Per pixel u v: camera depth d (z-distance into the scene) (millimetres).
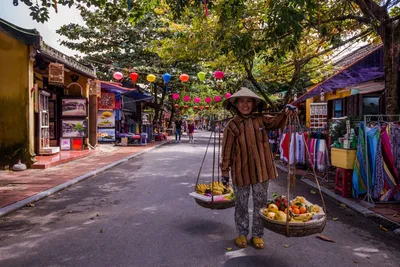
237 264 3488
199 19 9312
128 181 8445
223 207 4555
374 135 5891
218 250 3861
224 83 17266
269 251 3846
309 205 3898
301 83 16016
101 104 20594
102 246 3996
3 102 9992
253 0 8336
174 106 32719
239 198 3969
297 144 9352
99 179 8742
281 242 4137
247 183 3830
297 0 5051
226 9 6230
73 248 3941
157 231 4531
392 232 4566
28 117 10047
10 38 9922
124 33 21328
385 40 6574
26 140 10070
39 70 12227
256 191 3865
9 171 9594
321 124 13031
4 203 5887
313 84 16359
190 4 7227
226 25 7855
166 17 11844
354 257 3709
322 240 4230
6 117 10000
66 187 7582
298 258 3660
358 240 4250
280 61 8383
